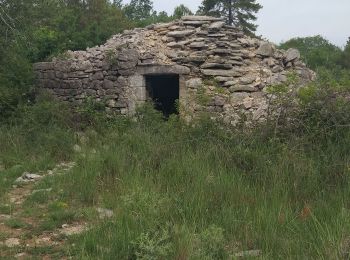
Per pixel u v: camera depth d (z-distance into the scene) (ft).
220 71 37.83
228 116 29.78
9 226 18.30
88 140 32.68
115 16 88.63
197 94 33.14
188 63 38.81
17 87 42.98
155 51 39.81
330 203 17.33
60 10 68.90
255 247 15.08
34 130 34.14
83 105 40.24
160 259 13.70
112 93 40.37
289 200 18.21
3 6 43.96
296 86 27.43
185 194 18.88
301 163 20.26
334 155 20.72
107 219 17.31
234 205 18.03
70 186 22.75
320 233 14.43
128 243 14.62
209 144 24.18
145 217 16.48
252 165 21.47
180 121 28.45
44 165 28.25
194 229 15.70
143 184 20.65
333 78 29.45
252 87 36.65
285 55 41.75
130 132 29.68
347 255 12.84
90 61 41.63
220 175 20.54
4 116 39.47
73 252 15.19
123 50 39.88
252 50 41.04
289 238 15.07
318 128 22.67
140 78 39.68
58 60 43.21
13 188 24.35
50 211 20.01
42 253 15.52
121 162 24.17
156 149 24.68
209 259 13.71
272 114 25.64
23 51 47.60
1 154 30.60
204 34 40.11
